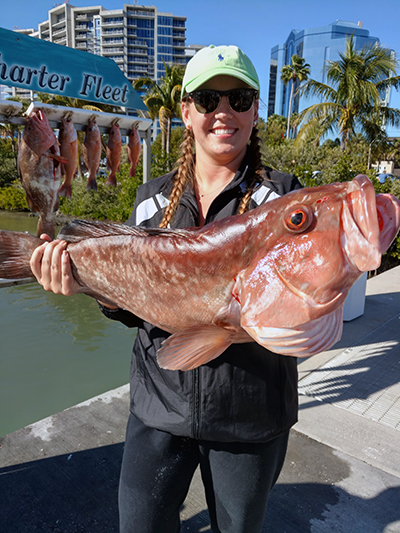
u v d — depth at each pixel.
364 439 2.68
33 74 2.72
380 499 2.17
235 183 1.24
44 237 1.31
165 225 1.29
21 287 13.30
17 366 7.65
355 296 4.96
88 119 3.20
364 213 0.83
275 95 154.00
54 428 2.76
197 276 1.06
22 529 1.98
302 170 12.45
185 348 1.04
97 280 1.23
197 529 1.99
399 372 3.60
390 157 37.41
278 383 1.19
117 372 7.50
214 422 1.14
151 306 1.16
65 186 3.13
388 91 19.33
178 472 1.21
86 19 111.25
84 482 2.27
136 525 1.20
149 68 113.00
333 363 3.79
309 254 0.90
